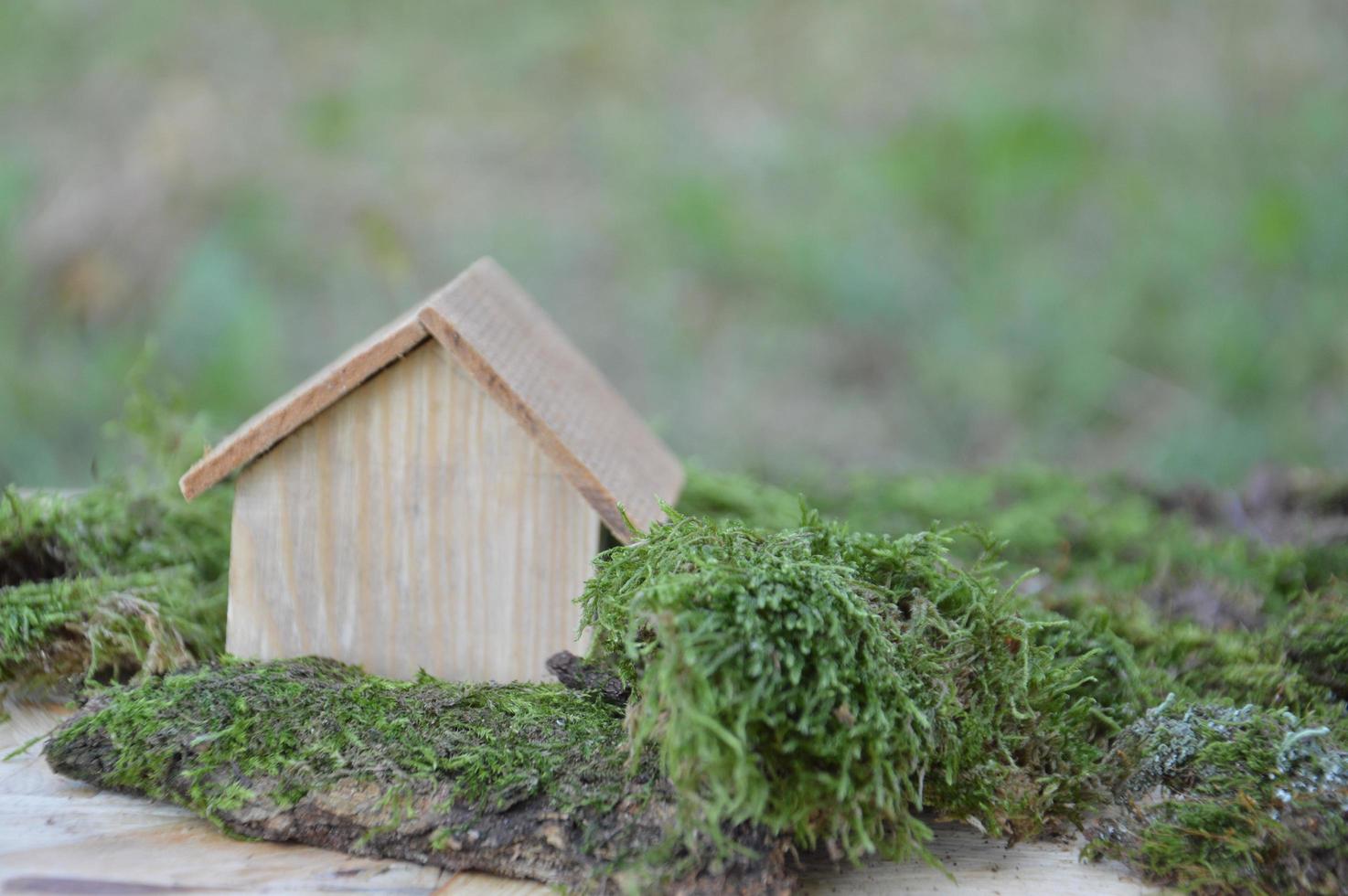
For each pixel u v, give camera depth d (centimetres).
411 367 123
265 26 533
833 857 97
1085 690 129
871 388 435
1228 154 506
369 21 550
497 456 124
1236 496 216
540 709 113
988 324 448
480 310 135
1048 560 187
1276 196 466
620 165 509
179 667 132
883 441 413
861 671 96
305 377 406
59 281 421
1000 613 113
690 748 91
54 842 106
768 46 573
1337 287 445
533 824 101
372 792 104
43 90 489
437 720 111
